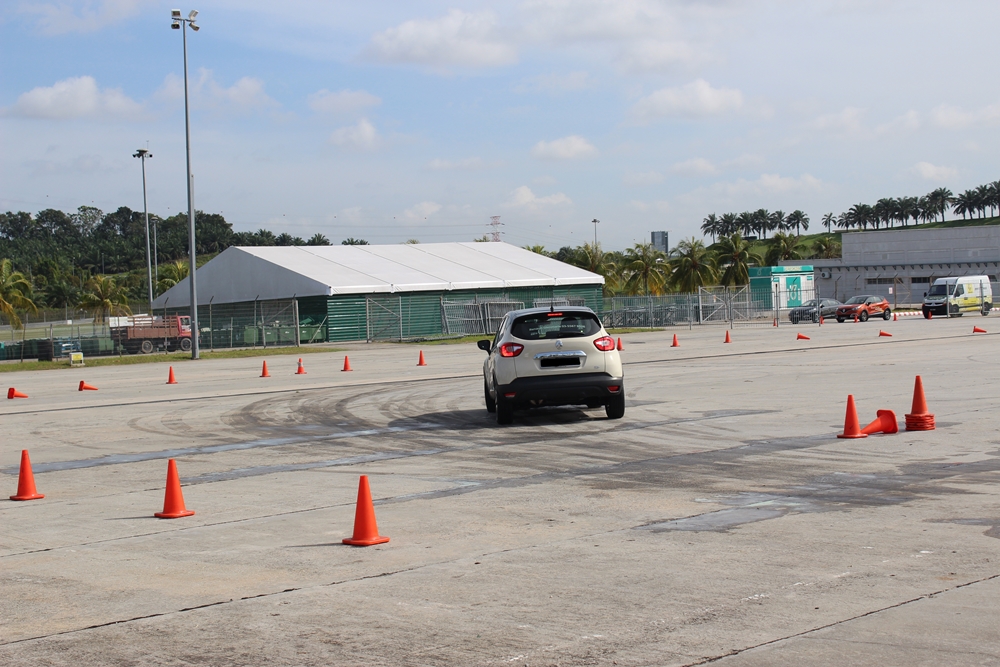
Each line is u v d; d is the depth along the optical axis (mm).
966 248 89562
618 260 92188
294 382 25469
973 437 11516
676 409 15719
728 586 5863
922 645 4734
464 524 7969
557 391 14242
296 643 5098
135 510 9258
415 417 16375
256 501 9500
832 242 156000
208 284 63750
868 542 6816
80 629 5480
